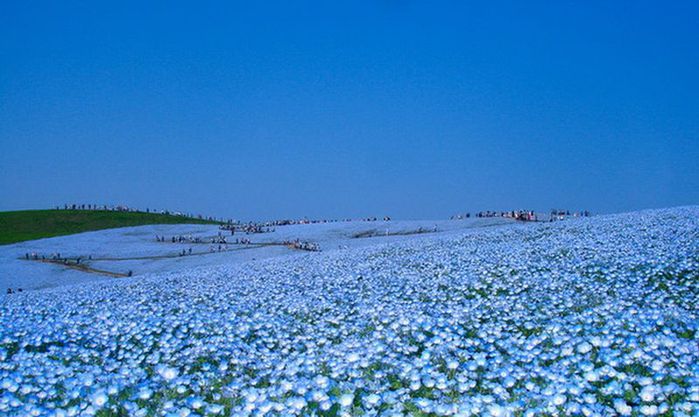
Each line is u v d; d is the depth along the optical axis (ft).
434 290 59.88
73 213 356.38
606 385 26.81
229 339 41.14
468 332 42.24
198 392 29.53
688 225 100.32
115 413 25.73
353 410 25.32
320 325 46.98
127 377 30.96
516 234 124.47
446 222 242.37
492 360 32.99
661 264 61.98
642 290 52.49
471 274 67.41
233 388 29.35
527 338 39.83
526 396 25.68
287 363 34.01
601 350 31.76
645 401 25.18
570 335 36.94
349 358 33.17
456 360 32.63
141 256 196.13
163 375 30.45
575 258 72.90
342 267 92.63
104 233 280.92
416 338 39.78
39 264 184.85
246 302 61.93
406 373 30.19
